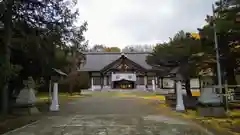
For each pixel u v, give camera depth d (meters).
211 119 11.53
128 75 45.59
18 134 8.42
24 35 12.78
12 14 12.18
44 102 21.23
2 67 10.16
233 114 12.70
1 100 13.12
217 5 13.36
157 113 13.97
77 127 9.54
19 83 15.64
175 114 13.47
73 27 15.12
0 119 11.52
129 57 50.88
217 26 12.29
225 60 15.05
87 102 22.19
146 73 46.03
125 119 11.58
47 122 10.90
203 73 18.80
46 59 14.26
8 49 12.01
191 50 16.52
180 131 8.71
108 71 46.41
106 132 8.55
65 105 19.28
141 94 36.06
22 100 13.70
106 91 42.84
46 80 18.86
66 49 15.12
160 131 8.70
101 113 14.09
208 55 15.38
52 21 13.71
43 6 13.04
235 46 14.66
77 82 38.84
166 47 19.09
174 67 17.92
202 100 12.93
